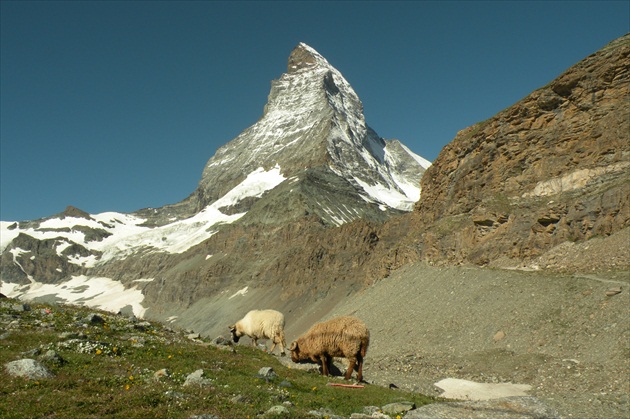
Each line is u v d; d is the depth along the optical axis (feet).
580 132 251.19
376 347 211.41
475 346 171.22
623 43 247.70
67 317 84.64
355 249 541.75
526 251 233.55
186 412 46.70
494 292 202.08
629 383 112.57
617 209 204.03
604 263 185.16
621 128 233.35
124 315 104.22
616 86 242.99
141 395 49.49
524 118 280.31
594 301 158.20
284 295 536.83
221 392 54.70
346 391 67.05
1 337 66.69
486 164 301.22
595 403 102.99
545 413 52.01
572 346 143.95
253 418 47.37
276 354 96.48
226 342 94.38
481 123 332.60
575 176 241.76
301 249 637.30
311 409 54.65
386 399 64.69
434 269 274.77
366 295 318.04
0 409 43.24
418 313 225.76
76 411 44.39
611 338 136.98
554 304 169.48
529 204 253.65
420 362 167.02
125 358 64.39
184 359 68.69
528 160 272.51
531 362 141.90
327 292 483.51
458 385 133.39
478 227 269.03
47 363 56.34
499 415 50.52
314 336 81.20
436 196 352.69
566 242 219.20
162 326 99.25
